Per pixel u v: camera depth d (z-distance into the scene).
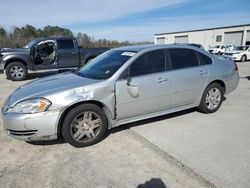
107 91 3.63
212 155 3.27
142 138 3.86
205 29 39.47
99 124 3.69
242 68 14.84
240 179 2.73
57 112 3.33
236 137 3.83
